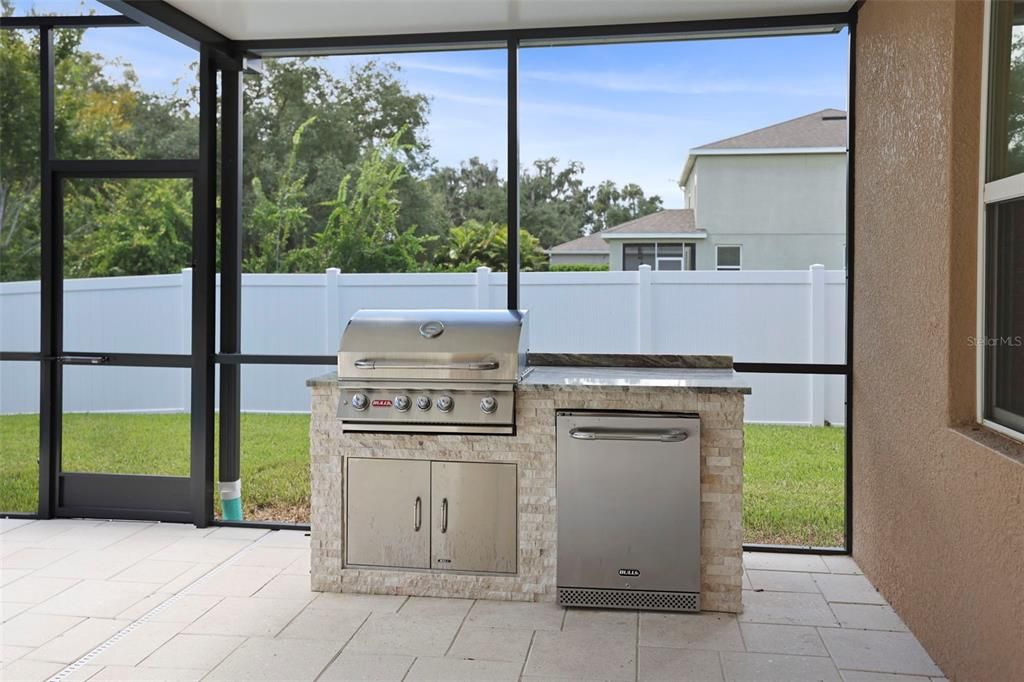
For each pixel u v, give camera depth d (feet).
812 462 14.97
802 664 9.39
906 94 10.15
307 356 14.67
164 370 15.38
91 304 15.44
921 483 9.70
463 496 11.51
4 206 16.55
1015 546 7.11
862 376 12.46
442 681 9.00
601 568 11.05
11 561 13.00
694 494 10.81
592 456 11.00
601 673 9.20
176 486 15.17
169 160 14.94
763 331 15.03
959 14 8.43
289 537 14.34
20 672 9.18
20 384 16.37
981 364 8.52
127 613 10.93
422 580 11.66
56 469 15.49
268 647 9.90
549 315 15.58
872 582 12.03
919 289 9.69
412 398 11.28
